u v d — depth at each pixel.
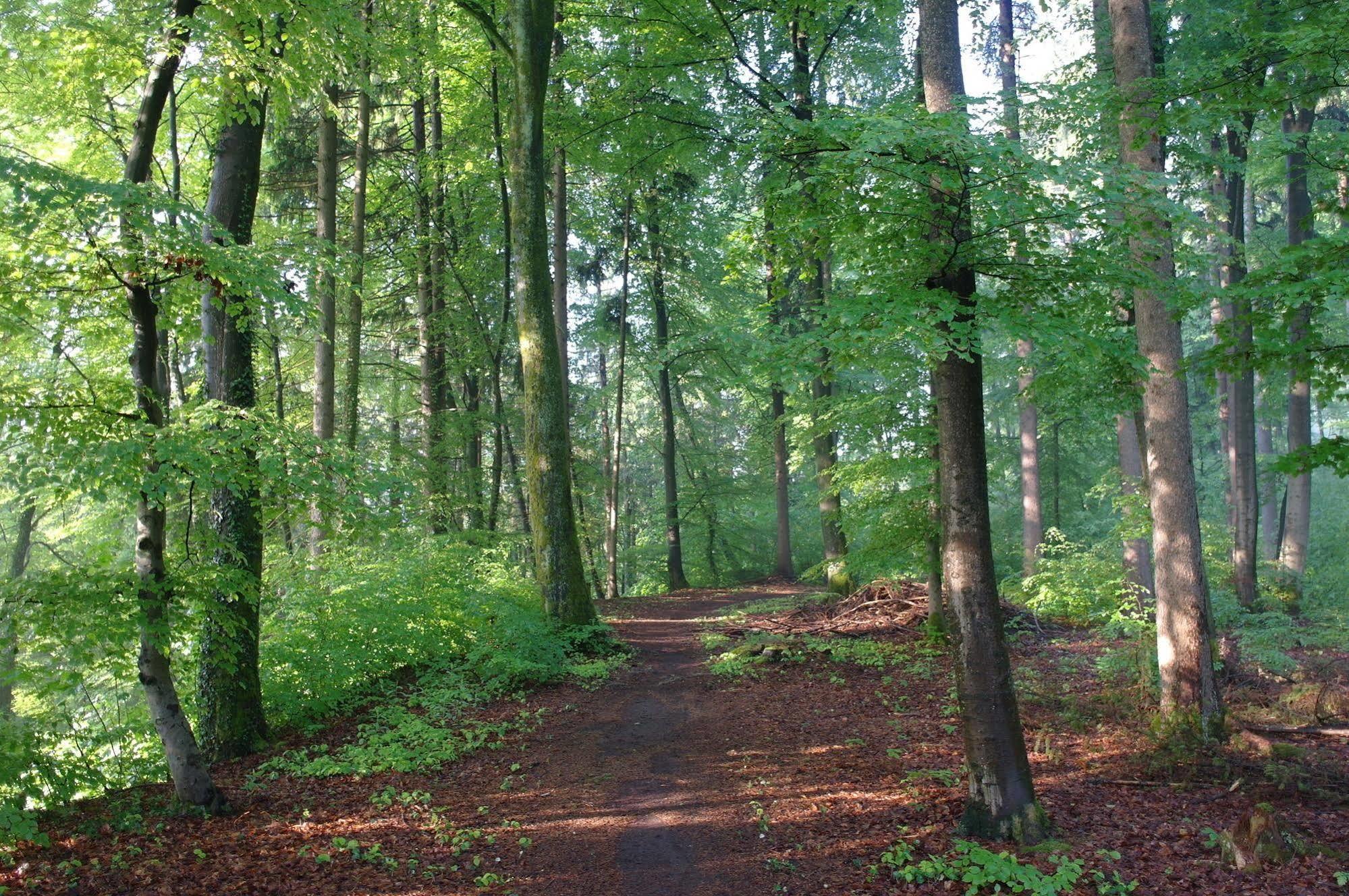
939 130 4.65
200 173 13.09
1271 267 5.30
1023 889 4.86
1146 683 8.62
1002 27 15.59
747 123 11.43
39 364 7.18
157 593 5.76
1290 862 5.17
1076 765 7.28
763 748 8.07
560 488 12.46
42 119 9.66
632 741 8.37
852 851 5.58
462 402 21.45
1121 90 7.61
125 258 5.58
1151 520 11.02
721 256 22.34
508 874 5.34
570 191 21.67
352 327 15.63
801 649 12.22
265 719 8.23
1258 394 21.20
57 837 5.73
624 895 5.07
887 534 11.95
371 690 9.87
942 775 6.88
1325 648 11.22
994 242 5.32
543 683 10.66
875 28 14.06
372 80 16.20
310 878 5.14
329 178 13.27
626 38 13.63
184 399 12.09
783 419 17.03
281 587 10.44
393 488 6.02
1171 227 6.52
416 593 10.80
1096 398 9.51
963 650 5.76
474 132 17.47
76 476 4.95
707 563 28.66
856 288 5.97
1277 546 20.41
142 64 7.47
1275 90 5.92
